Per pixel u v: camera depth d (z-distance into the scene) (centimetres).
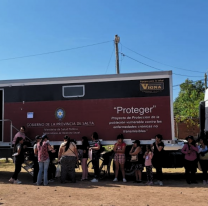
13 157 974
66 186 825
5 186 834
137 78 913
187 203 607
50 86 973
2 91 1008
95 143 894
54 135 958
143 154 898
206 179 859
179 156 911
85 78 947
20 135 937
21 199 657
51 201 634
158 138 847
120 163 894
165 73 897
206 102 978
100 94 934
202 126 991
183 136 2052
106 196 680
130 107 912
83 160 933
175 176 1011
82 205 596
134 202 617
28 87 990
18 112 990
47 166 859
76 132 943
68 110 952
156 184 845
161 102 894
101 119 928
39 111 973
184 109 2333
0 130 1052
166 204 598
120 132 914
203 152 855
